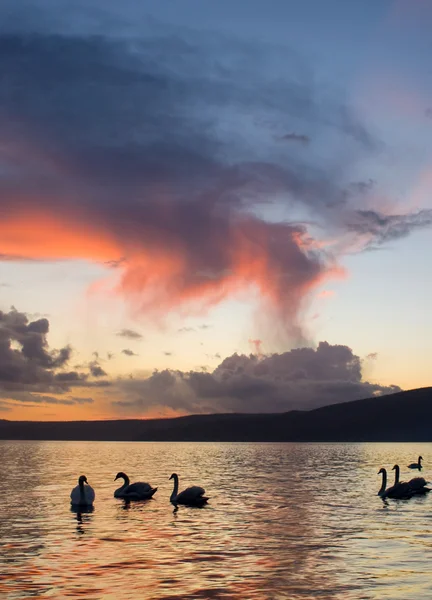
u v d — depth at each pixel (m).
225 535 29.73
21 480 62.69
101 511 38.47
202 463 100.69
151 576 21.88
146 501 43.81
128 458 120.00
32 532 30.64
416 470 80.88
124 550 26.22
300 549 26.34
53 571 22.59
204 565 23.50
